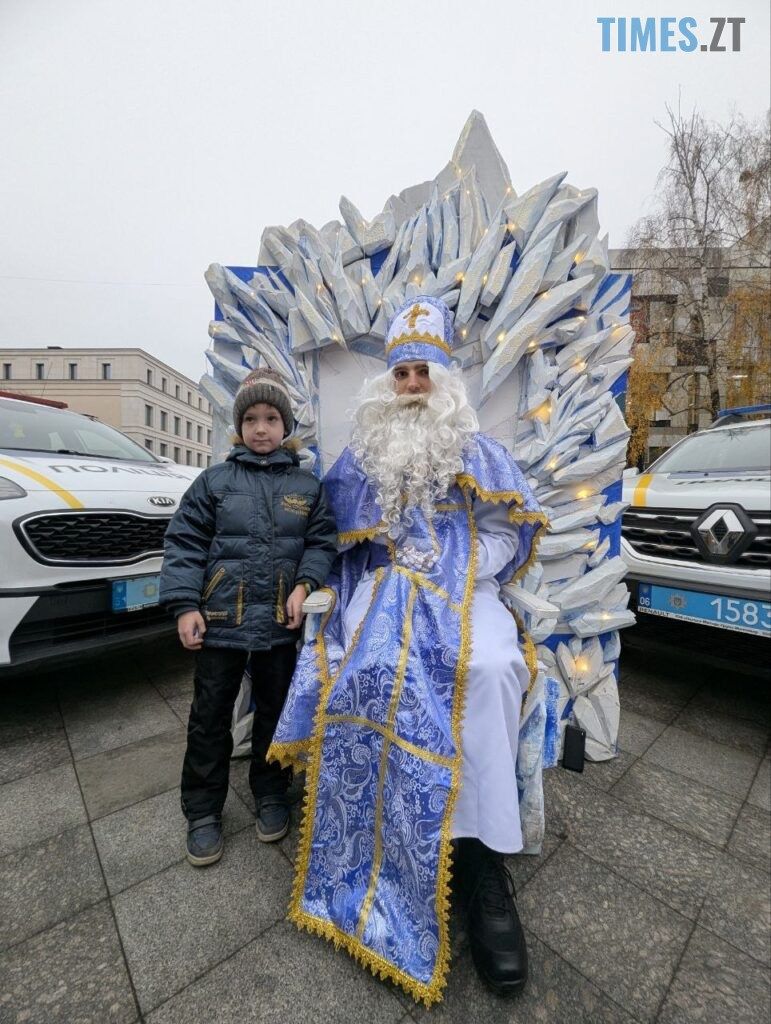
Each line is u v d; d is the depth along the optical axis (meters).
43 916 1.14
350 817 1.11
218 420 1.90
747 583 2.08
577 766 1.80
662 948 1.08
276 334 1.82
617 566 1.89
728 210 11.93
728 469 2.90
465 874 1.15
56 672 2.72
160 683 2.59
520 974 0.96
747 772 1.82
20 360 40.84
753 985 1.00
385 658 1.12
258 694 1.45
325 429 1.90
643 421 12.91
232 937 1.09
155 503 2.42
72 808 1.54
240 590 1.31
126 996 0.96
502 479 1.35
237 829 1.46
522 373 1.86
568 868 1.32
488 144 1.81
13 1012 0.92
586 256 1.78
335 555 1.44
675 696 2.52
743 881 1.28
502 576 1.51
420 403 1.45
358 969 1.02
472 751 1.09
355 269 1.83
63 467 2.39
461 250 1.80
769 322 11.49
